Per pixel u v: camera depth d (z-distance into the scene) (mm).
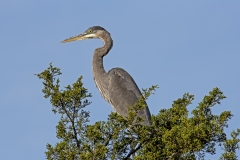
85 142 12617
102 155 11969
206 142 12234
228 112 12398
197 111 12648
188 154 12070
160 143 12828
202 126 11906
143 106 12445
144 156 12102
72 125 13008
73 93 12805
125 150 12898
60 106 13094
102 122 12680
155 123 12875
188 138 11695
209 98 12570
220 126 12469
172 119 12727
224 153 12219
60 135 12977
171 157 12164
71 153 12195
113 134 12578
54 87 13141
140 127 12703
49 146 12578
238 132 12523
